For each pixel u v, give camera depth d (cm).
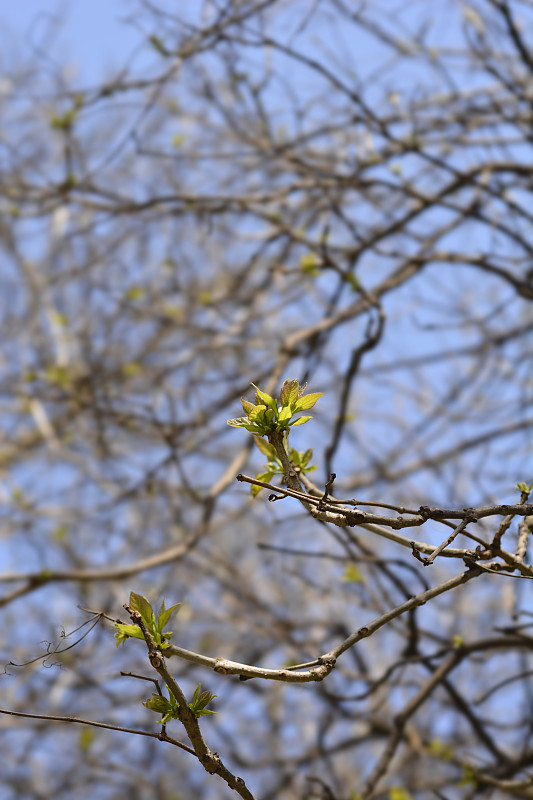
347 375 437
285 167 622
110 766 574
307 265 496
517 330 650
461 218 567
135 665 279
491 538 212
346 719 549
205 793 598
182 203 650
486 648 384
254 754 629
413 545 199
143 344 679
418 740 496
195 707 173
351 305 538
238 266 692
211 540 644
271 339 633
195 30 521
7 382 663
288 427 182
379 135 569
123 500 583
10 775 596
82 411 615
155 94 515
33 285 704
